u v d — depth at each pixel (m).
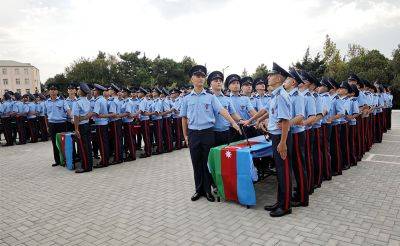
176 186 5.83
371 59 30.03
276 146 4.28
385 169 6.50
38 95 13.02
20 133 12.30
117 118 7.93
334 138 6.10
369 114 8.37
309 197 4.91
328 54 33.44
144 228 4.00
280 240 3.51
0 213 4.78
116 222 4.23
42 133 13.01
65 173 7.24
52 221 4.38
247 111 6.46
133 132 8.52
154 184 6.02
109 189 5.80
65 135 7.45
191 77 5.14
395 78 25.97
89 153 7.30
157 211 4.58
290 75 4.23
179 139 10.05
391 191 5.05
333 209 4.37
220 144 5.49
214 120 5.05
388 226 3.75
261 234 3.69
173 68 41.78
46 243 3.71
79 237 3.83
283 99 4.03
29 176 7.08
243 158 4.46
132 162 8.20
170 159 8.44
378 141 9.94
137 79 39.25
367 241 3.40
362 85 7.41
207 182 5.02
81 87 7.12
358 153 7.24
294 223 3.96
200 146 5.03
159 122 9.23
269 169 5.98
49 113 8.04
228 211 4.48
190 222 4.13
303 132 4.54
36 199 5.39
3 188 6.17
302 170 4.51
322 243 3.40
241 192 4.55
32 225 4.27
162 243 3.57
